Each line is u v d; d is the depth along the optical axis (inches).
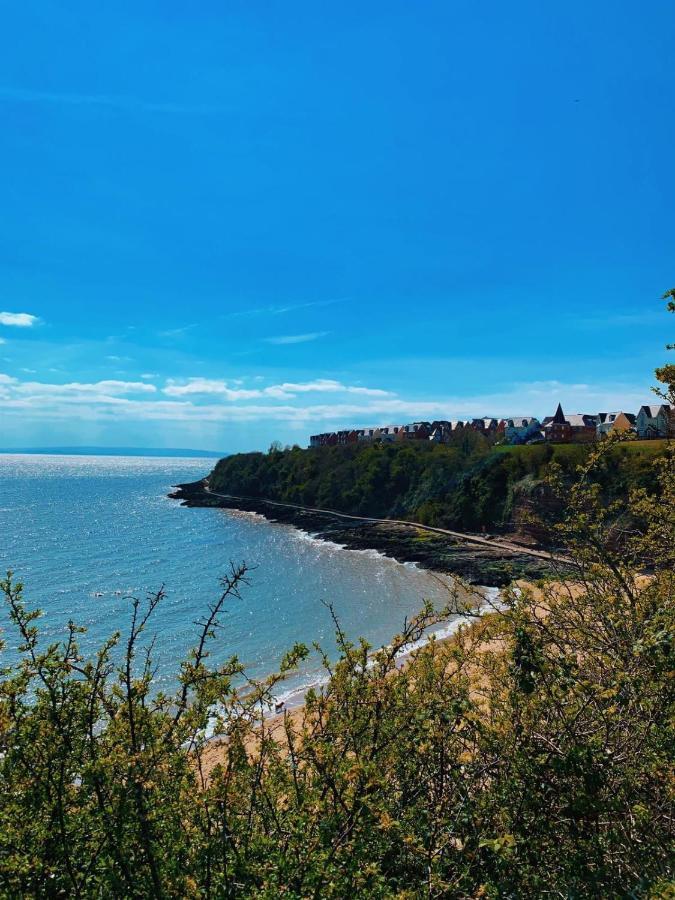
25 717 114.7
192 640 1122.0
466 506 2532.0
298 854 103.7
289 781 133.7
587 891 104.6
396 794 125.6
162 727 126.4
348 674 145.8
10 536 2452.0
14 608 115.2
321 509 3447.3
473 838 108.1
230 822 113.7
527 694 127.1
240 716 129.4
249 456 4840.1
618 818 115.1
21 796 110.6
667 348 202.2
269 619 1314.0
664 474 221.1
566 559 213.8
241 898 99.3
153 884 98.7
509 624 148.8
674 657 121.9
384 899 93.9
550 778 113.4
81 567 1823.3
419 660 156.1
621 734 128.1
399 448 3663.9
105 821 104.1
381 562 2068.2
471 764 123.0
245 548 2304.4
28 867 93.8
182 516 3417.8
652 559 207.2
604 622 173.5
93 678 117.1
